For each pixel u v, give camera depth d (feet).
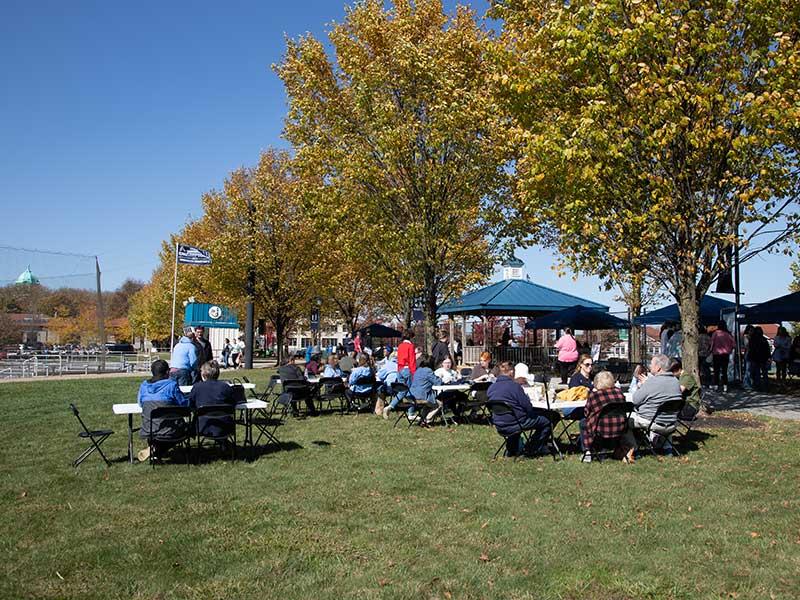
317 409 48.91
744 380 59.00
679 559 16.87
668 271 40.63
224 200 120.78
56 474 26.68
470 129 54.80
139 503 22.41
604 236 39.45
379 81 55.57
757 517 20.26
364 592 15.07
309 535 19.01
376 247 62.23
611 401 27.76
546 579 15.79
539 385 34.68
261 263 108.78
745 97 33.71
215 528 19.67
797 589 14.99
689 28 35.50
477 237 62.39
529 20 46.19
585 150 36.24
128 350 152.15
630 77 37.70
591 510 21.20
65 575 16.10
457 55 57.21
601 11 35.06
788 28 36.09
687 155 37.83
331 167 61.93
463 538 18.72
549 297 85.51
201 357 47.88
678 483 24.54
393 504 22.21
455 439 34.76
